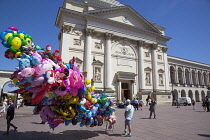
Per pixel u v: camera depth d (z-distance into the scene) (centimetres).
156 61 3547
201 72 5538
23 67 507
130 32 3341
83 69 2694
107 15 3142
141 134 753
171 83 4431
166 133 768
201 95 5206
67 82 532
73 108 597
